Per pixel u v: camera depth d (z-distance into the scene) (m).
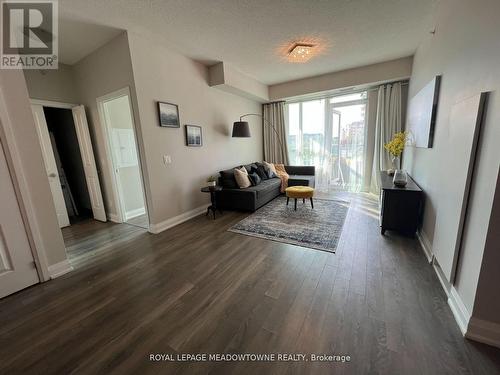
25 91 1.97
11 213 1.92
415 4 2.41
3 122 1.84
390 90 4.47
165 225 3.37
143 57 2.91
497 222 1.22
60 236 2.24
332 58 3.86
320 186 5.70
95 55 3.14
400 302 1.70
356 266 2.20
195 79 3.81
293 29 2.85
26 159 1.99
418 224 2.77
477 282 1.31
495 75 1.27
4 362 1.32
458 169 1.63
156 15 2.43
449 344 1.33
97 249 2.78
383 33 3.03
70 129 4.09
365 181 5.17
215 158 4.42
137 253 2.63
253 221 3.50
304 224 3.30
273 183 4.70
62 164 4.45
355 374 1.18
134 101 2.89
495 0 1.30
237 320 1.57
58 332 1.52
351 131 5.19
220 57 3.69
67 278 2.17
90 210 4.34
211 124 4.25
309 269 2.17
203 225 3.44
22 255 1.99
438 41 2.45
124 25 2.60
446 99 2.09
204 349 1.36
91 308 1.74
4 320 1.65
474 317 1.34
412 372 1.18
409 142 3.66
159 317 1.62
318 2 2.33
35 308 1.77
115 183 3.64
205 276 2.12
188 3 2.25
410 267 2.16
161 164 3.26
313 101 5.51
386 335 1.41
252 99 5.47
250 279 2.04
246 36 2.99
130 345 1.40
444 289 1.82
